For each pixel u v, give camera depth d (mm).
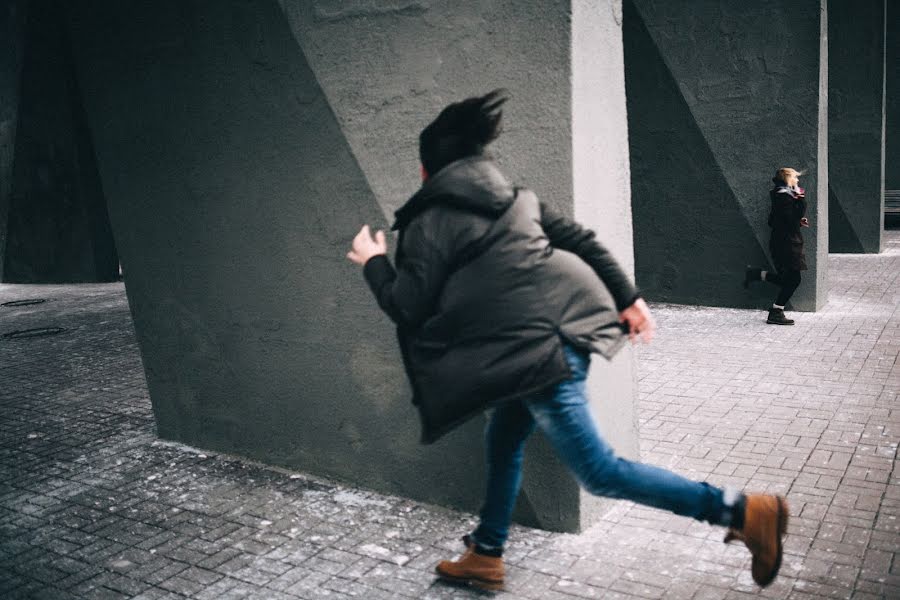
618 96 3488
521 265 2469
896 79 18094
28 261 13172
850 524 3398
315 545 3469
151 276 4691
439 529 3574
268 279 4195
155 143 4418
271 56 3871
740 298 8781
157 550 3498
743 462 4203
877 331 7211
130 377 6715
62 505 4055
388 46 3510
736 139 8477
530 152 3221
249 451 4547
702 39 8461
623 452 3762
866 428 4637
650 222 9203
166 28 4188
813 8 7832
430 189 2514
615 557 3205
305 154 3889
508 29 3186
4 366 7406
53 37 12117
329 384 4094
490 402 2494
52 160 12727
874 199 12750
